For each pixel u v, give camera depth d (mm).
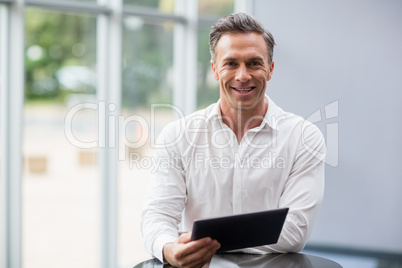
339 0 5543
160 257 1948
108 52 5371
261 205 2199
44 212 5062
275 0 5746
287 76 5746
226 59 2035
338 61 5598
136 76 5641
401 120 5469
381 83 5504
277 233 1864
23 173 4887
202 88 6172
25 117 4840
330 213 5742
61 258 5215
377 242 5625
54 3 4934
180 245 1791
